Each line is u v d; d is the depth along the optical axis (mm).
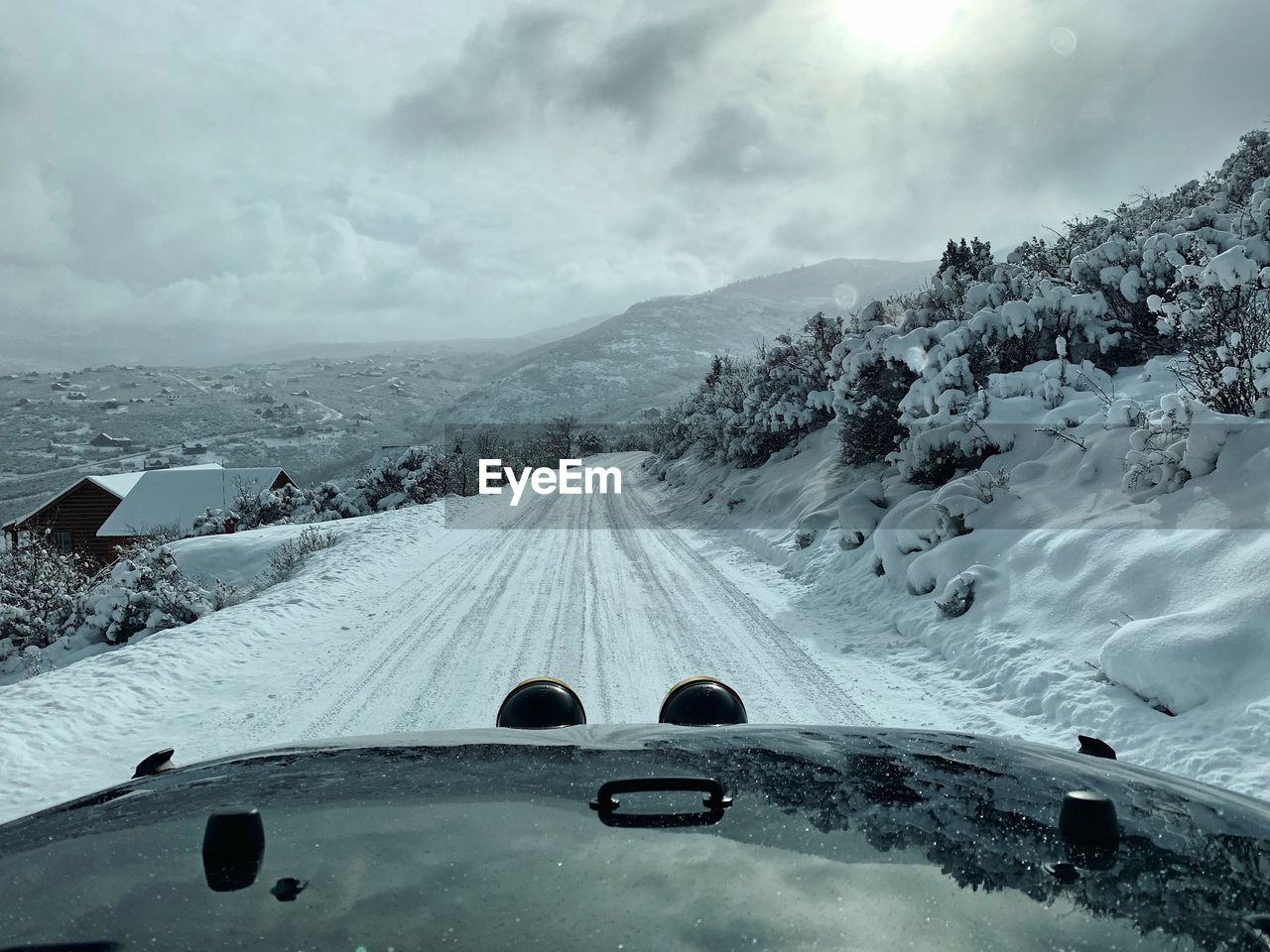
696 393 38812
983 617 8367
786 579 13023
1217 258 9188
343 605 11852
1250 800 1438
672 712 2771
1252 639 5836
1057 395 12078
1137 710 5984
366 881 977
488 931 854
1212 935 889
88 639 17062
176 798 1359
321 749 1692
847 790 1329
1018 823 1189
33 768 6004
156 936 854
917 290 18016
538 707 2748
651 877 988
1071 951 842
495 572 14461
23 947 842
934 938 854
